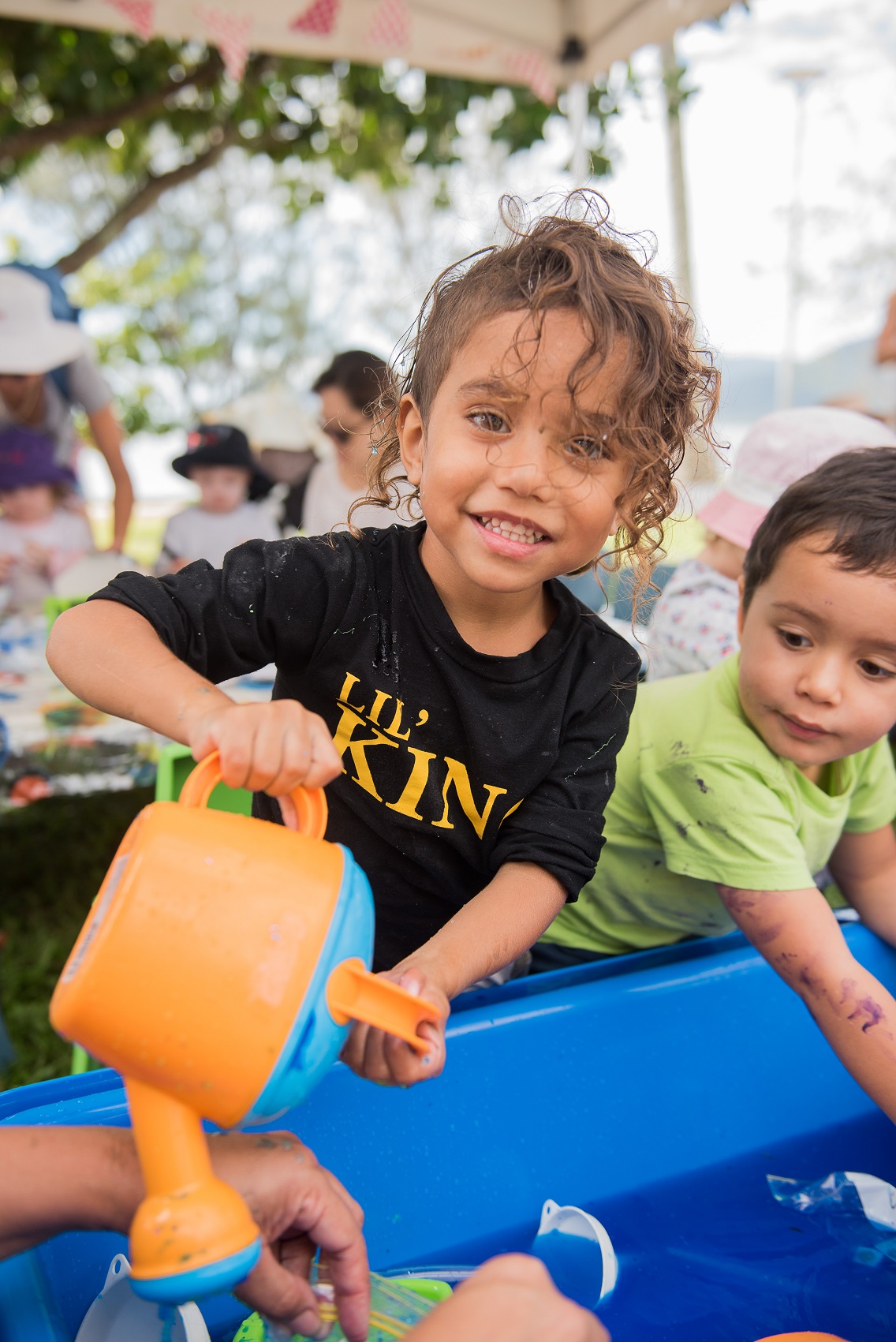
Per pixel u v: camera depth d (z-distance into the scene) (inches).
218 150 209.0
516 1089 46.3
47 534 131.2
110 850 110.8
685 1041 50.7
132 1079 25.4
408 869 48.5
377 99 210.1
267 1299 27.7
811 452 76.9
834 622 43.6
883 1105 44.6
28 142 184.2
